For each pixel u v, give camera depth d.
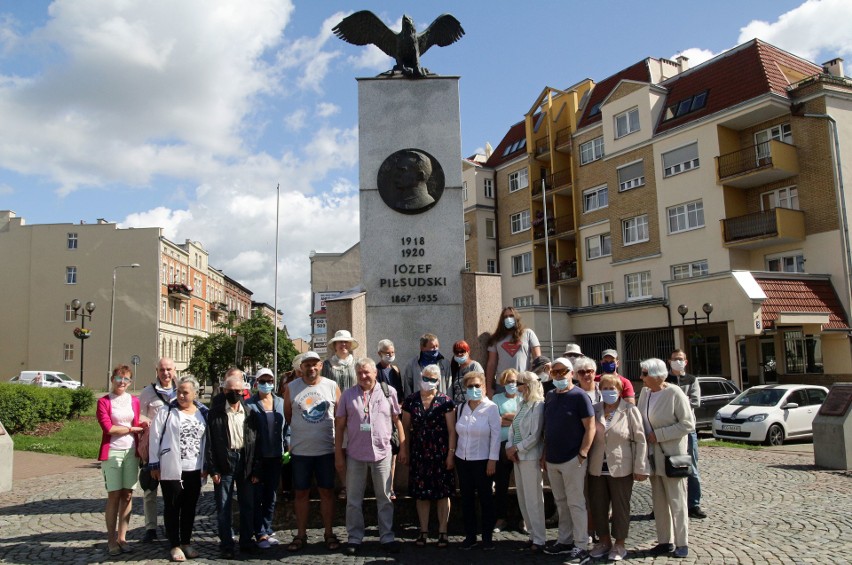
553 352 31.30
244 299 91.62
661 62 36.56
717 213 28.53
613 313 29.66
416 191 9.38
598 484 6.26
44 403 19.19
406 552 6.52
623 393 6.27
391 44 9.88
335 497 7.61
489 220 43.94
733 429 16.23
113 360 51.91
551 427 6.41
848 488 9.57
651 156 32.06
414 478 6.72
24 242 52.69
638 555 6.26
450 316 9.28
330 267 46.75
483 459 6.61
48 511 8.87
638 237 33.06
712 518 7.76
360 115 9.60
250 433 6.72
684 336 26.70
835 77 26.11
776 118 27.45
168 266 56.81
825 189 25.42
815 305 23.92
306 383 6.96
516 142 44.38
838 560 5.93
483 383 6.73
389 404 6.82
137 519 8.63
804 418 16.28
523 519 7.19
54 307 52.09
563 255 39.12
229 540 6.62
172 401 6.73
